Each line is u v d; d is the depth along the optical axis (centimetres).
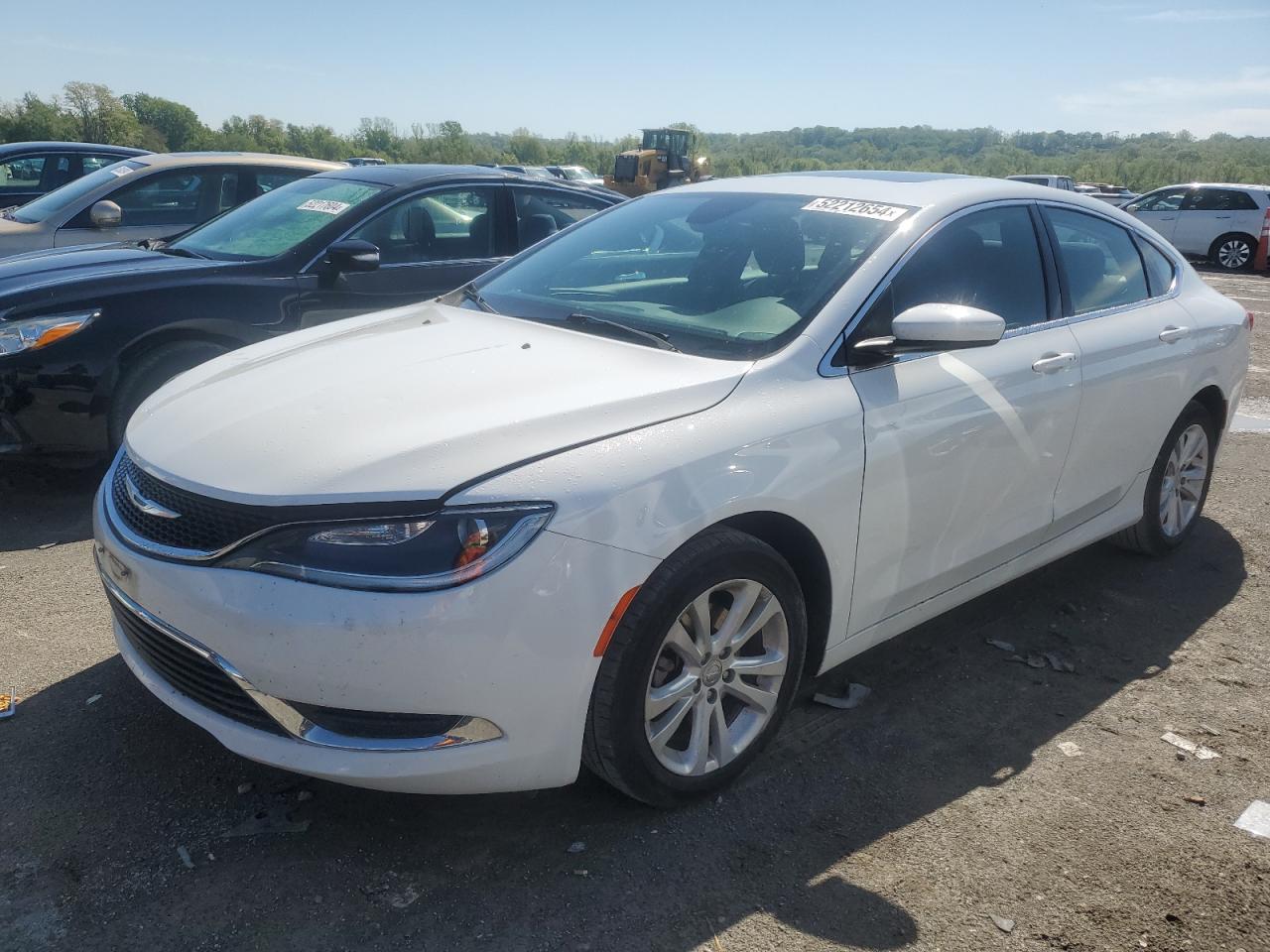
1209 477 477
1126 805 285
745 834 264
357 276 546
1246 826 278
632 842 259
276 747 234
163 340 489
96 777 275
